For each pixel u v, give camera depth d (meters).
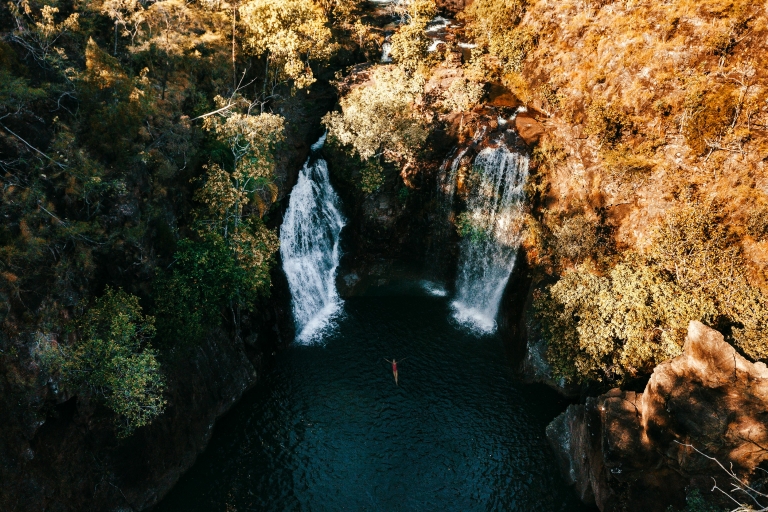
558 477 35.22
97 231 29.48
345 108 48.72
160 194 33.75
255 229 39.50
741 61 37.09
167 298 32.56
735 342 31.62
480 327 47.81
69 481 27.36
